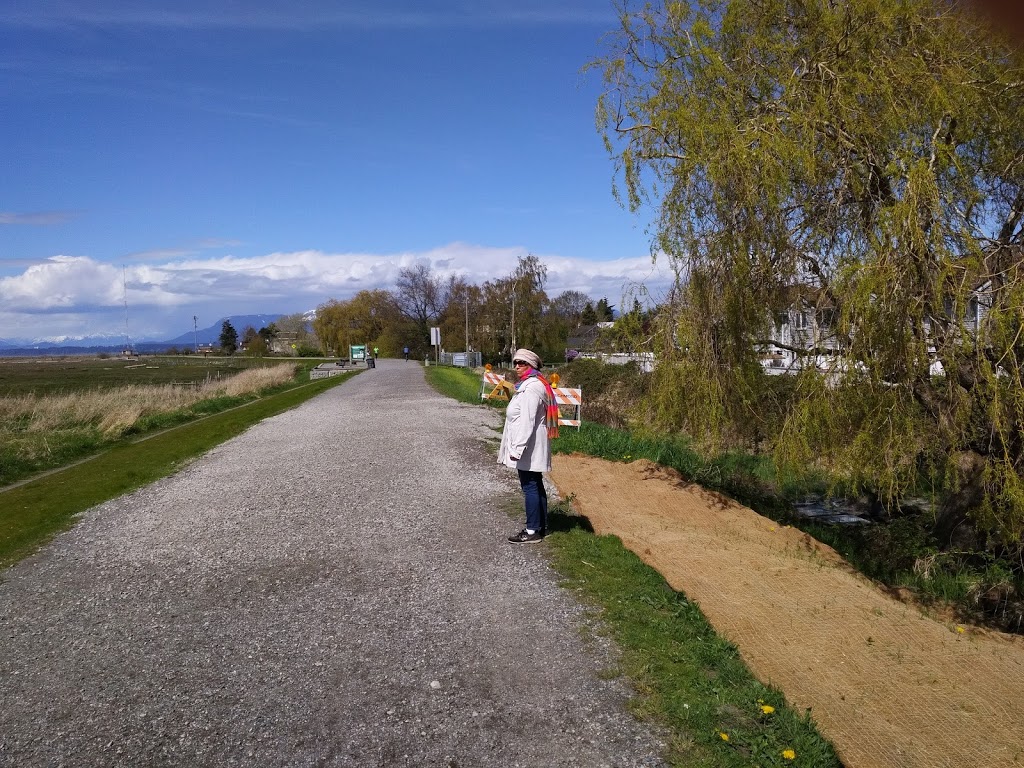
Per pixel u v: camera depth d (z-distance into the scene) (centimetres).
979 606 700
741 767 328
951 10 708
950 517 805
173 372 6931
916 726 375
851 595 557
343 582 587
